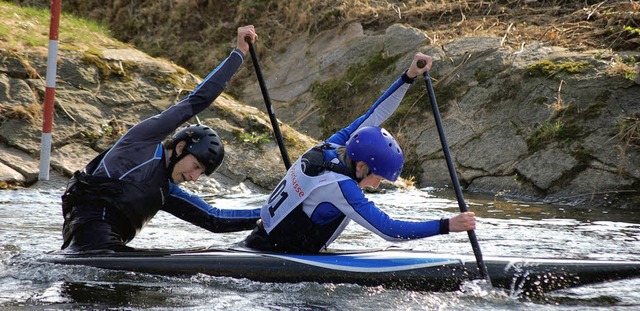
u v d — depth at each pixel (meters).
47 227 18.03
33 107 25.84
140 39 40.88
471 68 29.73
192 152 14.45
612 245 17.38
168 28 40.53
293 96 33.72
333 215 13.48
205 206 15.28
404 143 28.86
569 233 18.80
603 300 13.05
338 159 13.48
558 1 33.03
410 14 34.38
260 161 26.22
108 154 14.55
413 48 31.84
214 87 14.62
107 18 42.62
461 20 33.38
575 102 26.34
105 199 14.31
